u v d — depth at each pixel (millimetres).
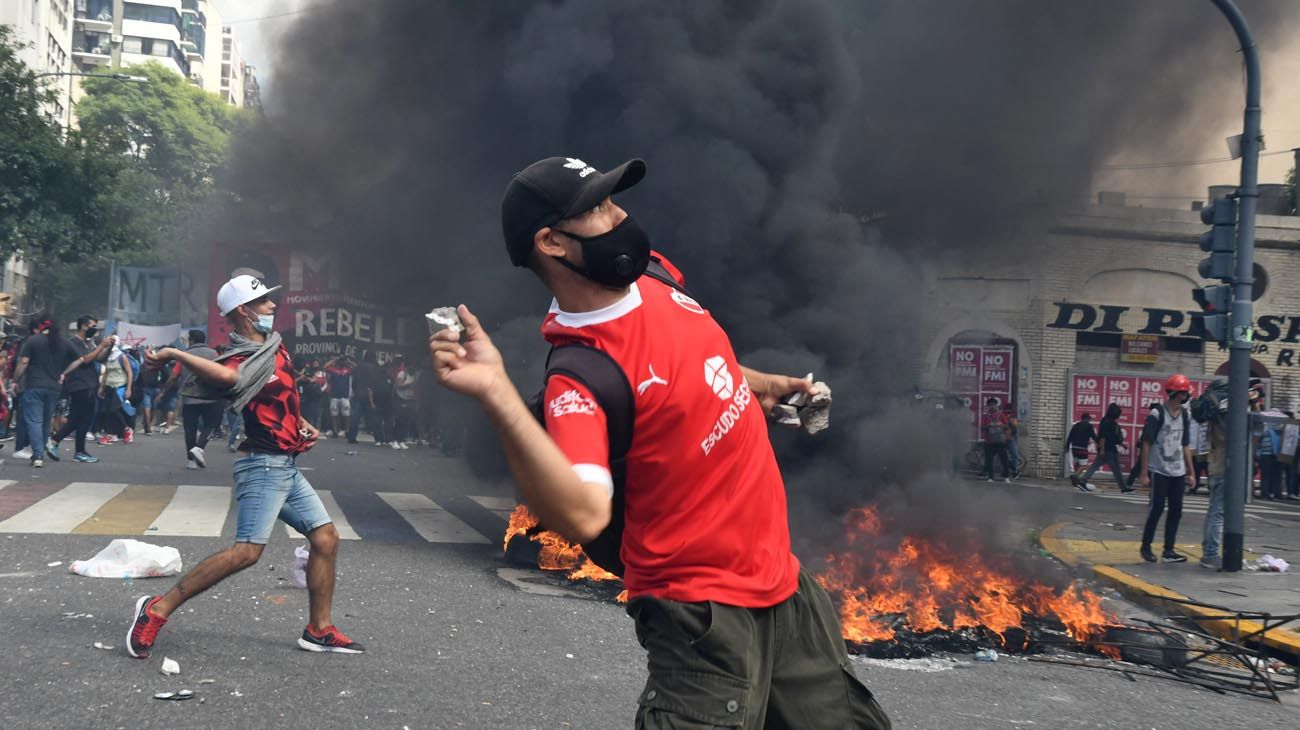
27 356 11883
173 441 18125
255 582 6438
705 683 1971
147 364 4453
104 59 86125
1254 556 10367
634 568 2043
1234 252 9812
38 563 6512
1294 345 23031
